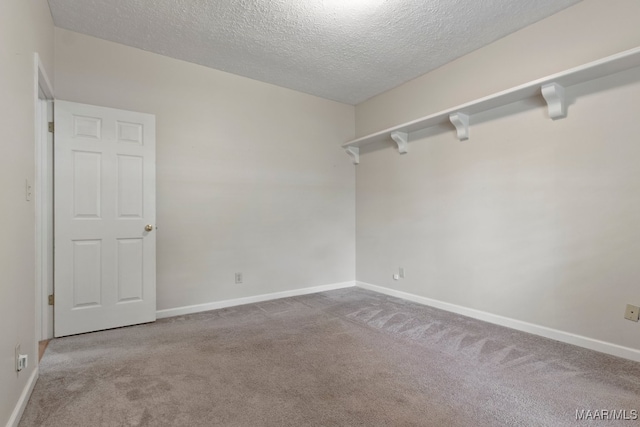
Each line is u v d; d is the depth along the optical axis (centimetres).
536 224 270
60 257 264
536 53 268
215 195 351
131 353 235
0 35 140
